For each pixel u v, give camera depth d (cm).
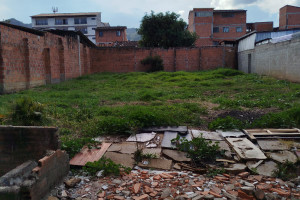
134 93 1146
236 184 345
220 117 681
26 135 381
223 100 918
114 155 448
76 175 389
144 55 2500
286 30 1986
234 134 553
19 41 1228
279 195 323
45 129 376
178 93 1161
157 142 515
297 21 3903
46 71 1547
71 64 1925
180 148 471
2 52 1088
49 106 800
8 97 964
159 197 313
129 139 529
